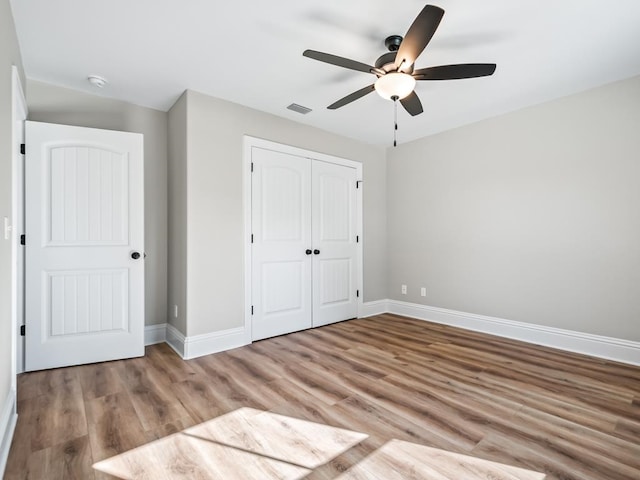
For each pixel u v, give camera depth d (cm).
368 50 229
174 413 189
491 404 199
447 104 316
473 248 364
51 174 252
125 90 285
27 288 244
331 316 393
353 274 418
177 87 281
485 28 203
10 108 185
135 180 282
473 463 146
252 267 323
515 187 330
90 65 246
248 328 318
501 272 341
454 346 309
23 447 157
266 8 187
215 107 298
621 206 269
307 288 369
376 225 446
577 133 291
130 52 230
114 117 300
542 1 180
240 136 315
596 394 212
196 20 197
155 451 155
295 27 204
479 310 360
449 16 191
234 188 310
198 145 288
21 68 232
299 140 362
